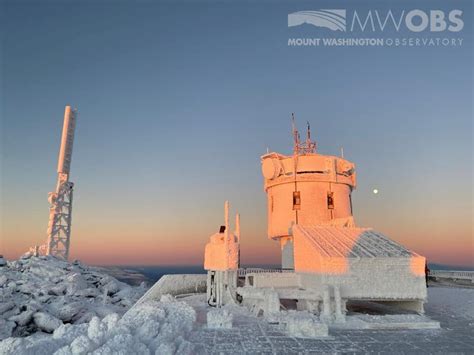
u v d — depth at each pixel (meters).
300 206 27.91
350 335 11.37
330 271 14.78
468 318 14.62
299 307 16.25
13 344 7.94
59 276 33.62
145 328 9.99
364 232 18.52
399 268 15.05
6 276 31.41
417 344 10.28
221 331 11.75
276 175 29.17
